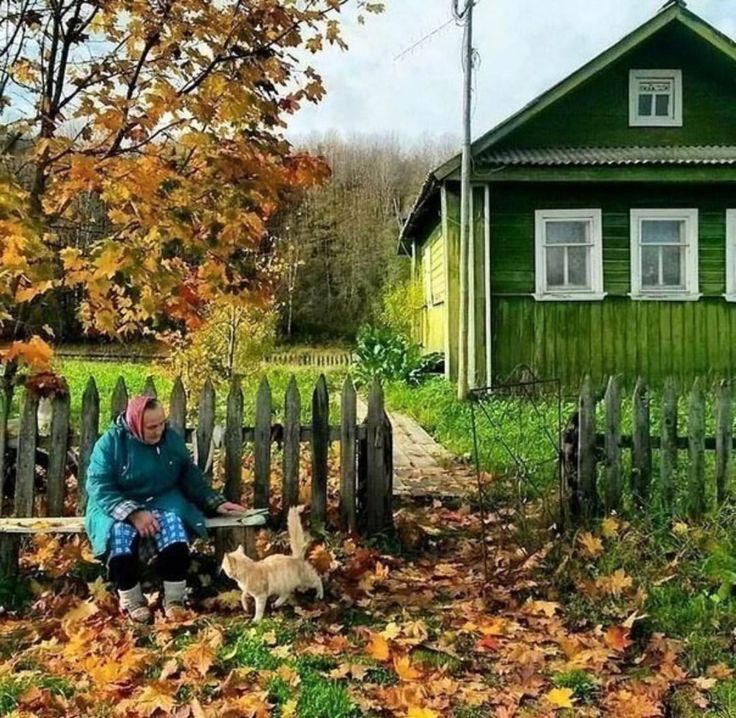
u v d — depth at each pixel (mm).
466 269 14273
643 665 4371
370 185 65438
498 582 5535
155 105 5602
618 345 15000
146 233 5641
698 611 4875
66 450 5906
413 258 26562
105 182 5477
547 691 4051
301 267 55250
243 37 5754
